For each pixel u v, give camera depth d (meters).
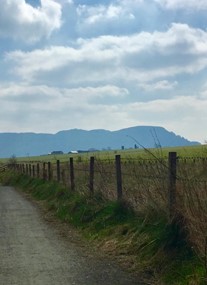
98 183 16.05
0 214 19.12
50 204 20.61
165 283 7.72
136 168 12.41
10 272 8.98
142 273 8.47
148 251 9.09
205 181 8.29
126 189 12.91
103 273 8.63
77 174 21.91
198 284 7.01
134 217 11.70
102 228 12.44
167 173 9.66
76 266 9.27
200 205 7.79
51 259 10.02
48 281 8.23
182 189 8.74
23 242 12.32
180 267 7.90
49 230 14.29
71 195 18.86
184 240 8.52
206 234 7.41
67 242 12.11
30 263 9.71
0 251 11.12
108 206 13.63
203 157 9.59
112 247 10.53
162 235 8.90
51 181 27.67
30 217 17.78
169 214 8.96
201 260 7.43
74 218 15.09
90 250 10.82
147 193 10.63
